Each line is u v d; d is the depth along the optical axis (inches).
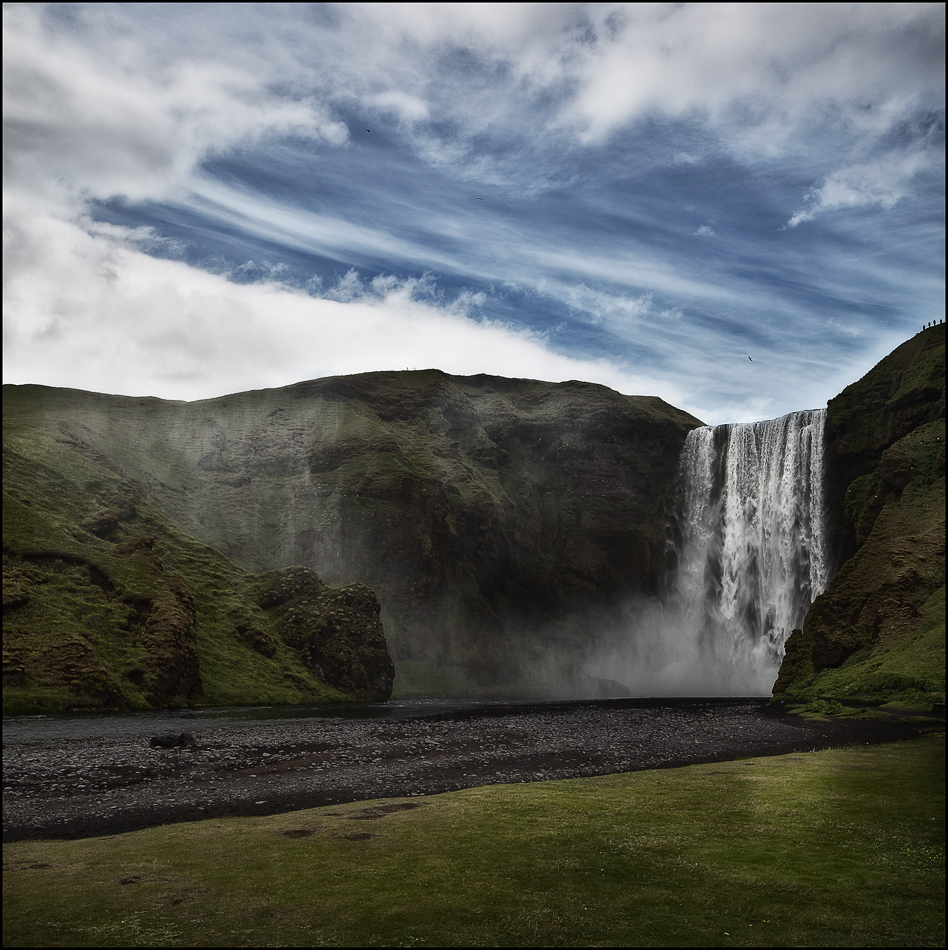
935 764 1045.2
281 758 1225.4
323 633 3403.1
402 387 6368.1
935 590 2549.2
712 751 1326.3
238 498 4763.8
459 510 5393.7
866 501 3447.3
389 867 554.9
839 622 2694.4
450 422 6259.8
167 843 634.2
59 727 1745.8
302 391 5925.2
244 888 505.7
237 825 716.7
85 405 4677.7
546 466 6230.3
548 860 572.4
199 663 2832.2
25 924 440.1
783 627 4480.8
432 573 4872.0
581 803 797.9
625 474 5984.3
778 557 4591.5
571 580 5723.4
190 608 2977.4
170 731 1643.7
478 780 1023.0
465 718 2054.6
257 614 3462.1
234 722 1920.5
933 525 2755.9
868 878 528.4
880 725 1681.8
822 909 466.9
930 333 3777.1
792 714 2070.6
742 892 498.3
